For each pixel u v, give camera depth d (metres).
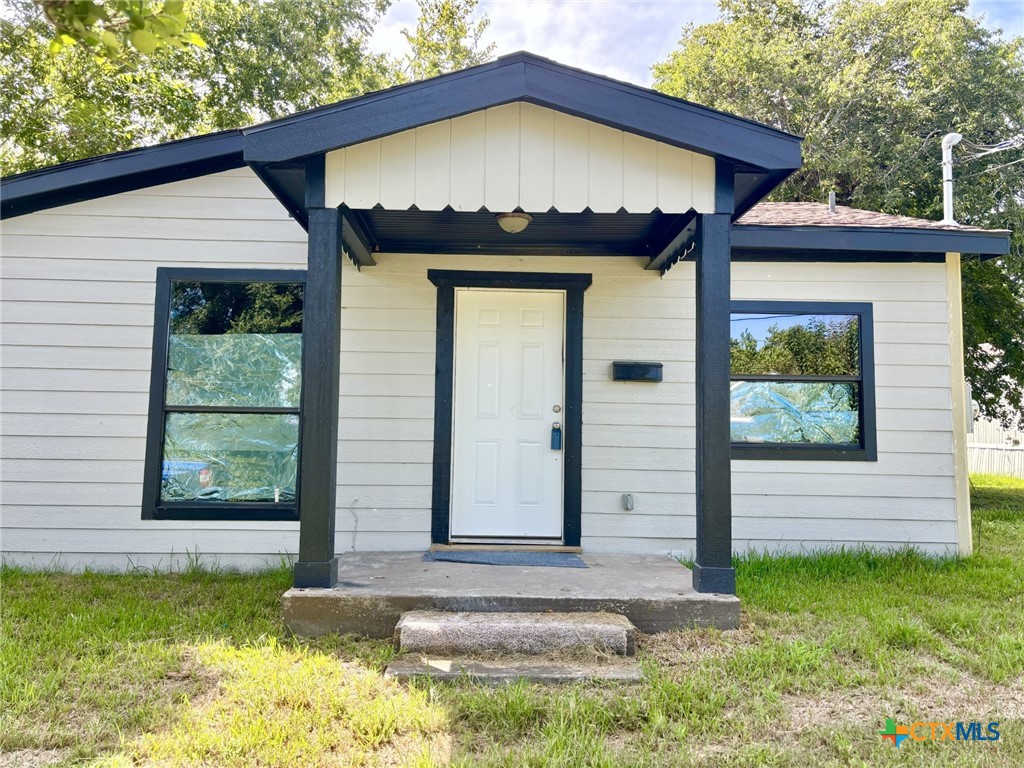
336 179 3.82
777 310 5.75
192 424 5.40
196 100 13.77
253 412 5.39
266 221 5.47
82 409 5.32
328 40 15.45
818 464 5.67
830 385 5.79
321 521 3.88
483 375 5.54
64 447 5.30
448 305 5.50
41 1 1.76
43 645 3.55
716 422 3.91
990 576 5.08
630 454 5.51
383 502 5.39
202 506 5.32
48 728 2.71
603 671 3.27
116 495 5.30
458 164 3.83
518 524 5.47
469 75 3.72
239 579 5.01
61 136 12.12
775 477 5.66
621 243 5.44
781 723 2.83
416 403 5.46
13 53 11.44
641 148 3.87
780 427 5.77
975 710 2.96
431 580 4.16
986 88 13.01
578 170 3.85
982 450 16.70
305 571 3.88
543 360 5.56
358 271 5.50
